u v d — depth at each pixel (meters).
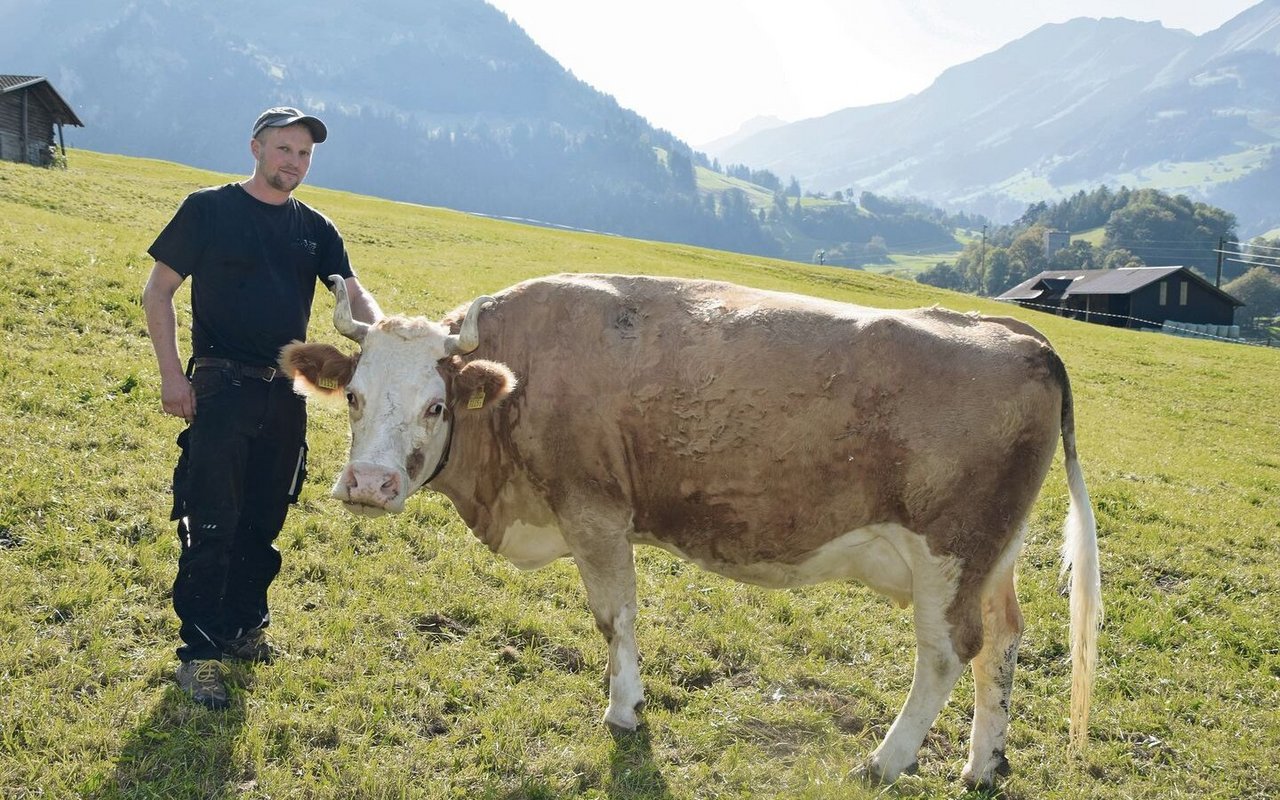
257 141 6.42
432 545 9.07
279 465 6.73
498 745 6.27
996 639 6.68
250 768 5.70
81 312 13.80
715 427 6.46
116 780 5.40
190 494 6.32
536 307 6.96
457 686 6.88
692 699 7.31
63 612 6.92
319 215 6.95
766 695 7.54
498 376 6.33
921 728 6.40
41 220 21.77
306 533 8.81
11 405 10.18
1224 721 7.79
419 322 6.45
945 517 6.24
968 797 6.50
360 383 6.24
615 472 6.69
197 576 6.30
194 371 6.49
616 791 6.02
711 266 51.03
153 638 6.82
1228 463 19.17
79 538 7.83
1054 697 8.03
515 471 6.89
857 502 6.39
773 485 6.46
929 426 6.21
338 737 6.13
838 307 6.79
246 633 6.88
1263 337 132.62
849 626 8.82
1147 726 7.64
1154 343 45.38
